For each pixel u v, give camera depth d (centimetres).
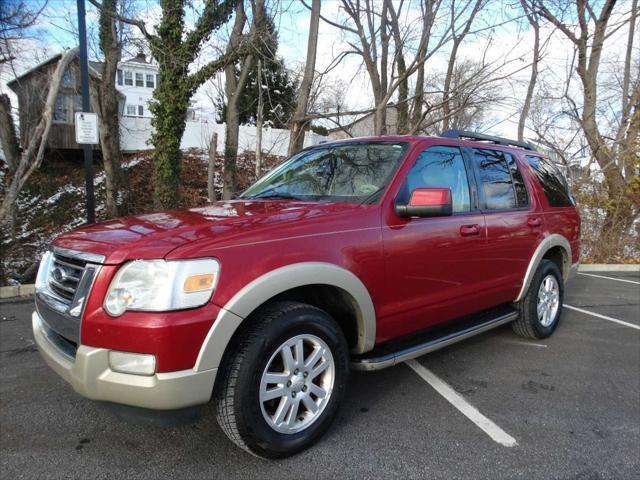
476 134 405
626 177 1180
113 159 1494
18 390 340
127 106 3819
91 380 210
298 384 251
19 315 552
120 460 253
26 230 1252
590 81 1242
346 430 288
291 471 245
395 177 312
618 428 300
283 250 242
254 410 230
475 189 375
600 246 1143
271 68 1216
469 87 980
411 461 256
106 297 212
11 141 1352
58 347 237
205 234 231
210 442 272
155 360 204
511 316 423
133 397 205
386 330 301
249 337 231
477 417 310
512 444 277
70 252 236
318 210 284
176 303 207
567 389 361
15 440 273
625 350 460
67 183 1655
